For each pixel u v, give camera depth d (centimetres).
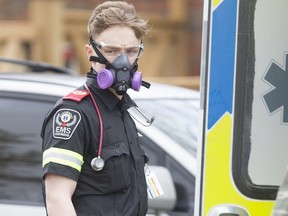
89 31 658
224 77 626
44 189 639
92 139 633
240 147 625
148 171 716
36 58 1778
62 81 973
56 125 632
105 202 635
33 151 928
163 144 904
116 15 643
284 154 627
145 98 1011
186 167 888
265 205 628
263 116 627
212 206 627
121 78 642
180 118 983
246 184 625
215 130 627
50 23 1783
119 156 636
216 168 627
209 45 627
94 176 632
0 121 949
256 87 626
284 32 626
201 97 630
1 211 891
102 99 647
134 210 645
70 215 616
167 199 764
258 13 625
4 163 931
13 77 991
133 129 666
